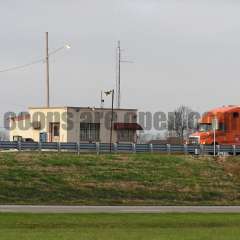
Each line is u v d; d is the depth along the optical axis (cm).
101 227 3500
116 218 3938
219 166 7594
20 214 4075
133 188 6619
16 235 2986
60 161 7106
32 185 6347
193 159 7756
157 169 7269
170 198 6456
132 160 7469
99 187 6531
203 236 3042
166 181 6925
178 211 4719
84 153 8038
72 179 6650
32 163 6969
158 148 8525
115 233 3139
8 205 5359
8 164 6856
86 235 3023
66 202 5906
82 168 7000
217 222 3850
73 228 3428
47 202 5844
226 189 6938
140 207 5328
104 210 4722
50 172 6775
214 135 8938
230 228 3509
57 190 6316
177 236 3023
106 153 8094
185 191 6700
